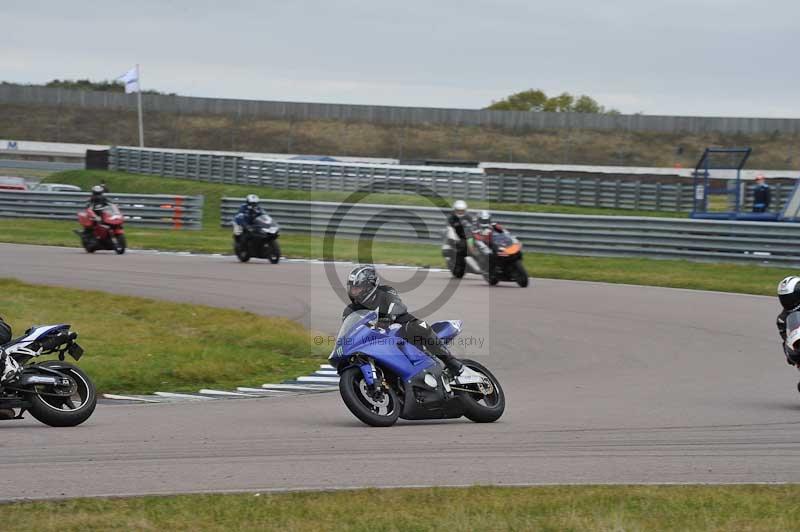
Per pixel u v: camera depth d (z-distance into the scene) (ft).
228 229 422.41
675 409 120.98
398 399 109.70
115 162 625.82
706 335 184.03
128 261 295.28
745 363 158.10
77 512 69.56
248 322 190.39
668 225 301.22
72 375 108.06
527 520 68.33
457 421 113.91
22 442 96.07
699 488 78.43
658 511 71.41
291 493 75.72
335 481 80.53
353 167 400.88
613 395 132.36
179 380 145.89
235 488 77.71
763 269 280.72
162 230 416.26
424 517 69.31
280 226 396.37
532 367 156.76
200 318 195.00
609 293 239.30
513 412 119.75
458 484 80.12
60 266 277.23
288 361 164.35
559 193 491.31
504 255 245.24
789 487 78.79
